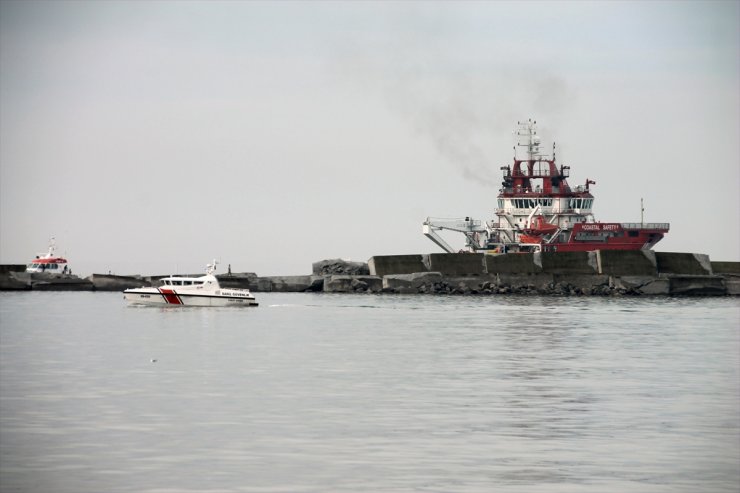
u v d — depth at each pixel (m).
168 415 82.69
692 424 80.00
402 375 107.75
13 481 62.22
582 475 64.38
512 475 64.19
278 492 60.34
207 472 64.44
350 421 80.56
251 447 71.12
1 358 123.06
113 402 88.94
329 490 60.78
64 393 94.00
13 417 81.56
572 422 80.75
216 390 96.19
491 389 97.75
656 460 68.12
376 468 65.69
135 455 68.56
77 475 63.56
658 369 113.50
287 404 88.38
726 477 64.06
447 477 63.69
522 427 78.56
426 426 78.75
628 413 84.75
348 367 114.62
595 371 111.56
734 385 100.88
